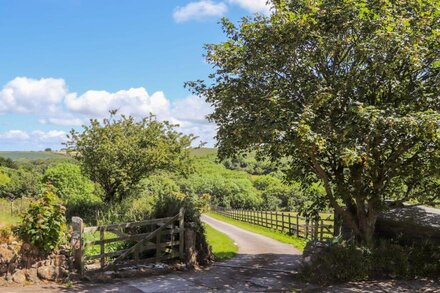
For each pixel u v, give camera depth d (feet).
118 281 33.83
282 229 89.97
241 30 37.86
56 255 32.50
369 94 36.35
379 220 43.93
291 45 34.88
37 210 31.68
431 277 36.68
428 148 35.40
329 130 32.14
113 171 85.87
